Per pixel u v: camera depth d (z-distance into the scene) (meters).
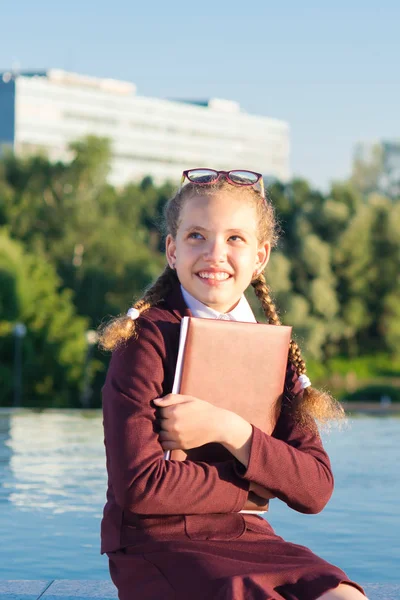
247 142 151.62
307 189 56.41
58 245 50.22
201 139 145.12
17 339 37.81
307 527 6.65
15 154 54.88
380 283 52.41
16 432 15.27
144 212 58.94
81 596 3.59
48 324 39.75
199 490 2.33
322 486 2.46
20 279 39.16
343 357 53.28
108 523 2.45
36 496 8.07
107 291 47.84
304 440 2.55
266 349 2.48
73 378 40.03
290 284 49.59
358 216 51.88
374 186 107.25
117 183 134.25
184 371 2.40
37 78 127.44
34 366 38.91
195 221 2.56
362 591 2.22
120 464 2.33
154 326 2.48
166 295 2.63
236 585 2.12
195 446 2.38
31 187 53.81
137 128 137.25
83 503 7.69
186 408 2.36
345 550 5.88
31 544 5.95
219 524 2.39
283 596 2.18
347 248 51.50
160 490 2.29
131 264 49.91
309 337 48.25
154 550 2.34
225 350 2.43
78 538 6.16
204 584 2.18
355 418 22.27
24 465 10.42
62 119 129.50
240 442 2.38
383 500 8.03
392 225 52.19
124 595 2.37
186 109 143.12
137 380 2.41
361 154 108.19
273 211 2.72
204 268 2.55
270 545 2.37
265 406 2.50
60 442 13.41
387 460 11.71
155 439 2.35
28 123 126.38
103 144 55.16
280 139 156.38
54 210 51.69
